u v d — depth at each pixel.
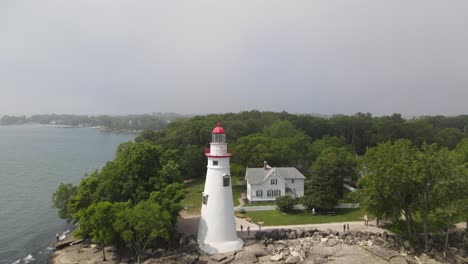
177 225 63.66
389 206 57.84
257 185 82.25
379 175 55.69
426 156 53.78
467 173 52.19
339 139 131.75
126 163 59.03
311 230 60.53
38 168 145.38
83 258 52.69
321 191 73.00
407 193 56.88
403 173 52.72
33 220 77.00
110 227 48.34
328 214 72.38
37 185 112.62
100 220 47.72
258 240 57.03
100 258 52.22
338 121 176.75
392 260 51.69
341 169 79.75
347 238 58.72
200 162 112.44
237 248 52.34
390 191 54.12
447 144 144.88
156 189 57.62
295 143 111.81
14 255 57.56
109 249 55.53
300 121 177.25
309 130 172.12
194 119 174.00
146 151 60.91
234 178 109.81
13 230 70.44
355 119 177.75
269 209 76.44
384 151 57.78
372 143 158.38
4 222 75.50
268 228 62.97
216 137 51.50
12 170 139.62
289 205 72.88
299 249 54.25
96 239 48.47
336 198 74.38
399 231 59.78
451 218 55.41
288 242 57.00
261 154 97.31
